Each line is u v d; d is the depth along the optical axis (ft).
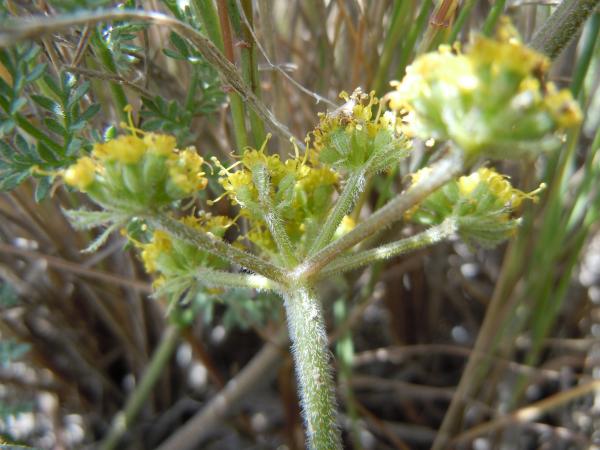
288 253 0.19
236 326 0.38
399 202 0.16
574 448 0.34
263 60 0.25
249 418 0.36
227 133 0.26
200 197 0.24
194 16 0.22
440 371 0.38
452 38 0.24
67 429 0.36
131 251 0.30
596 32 0.25
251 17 0.21
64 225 0.30
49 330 0.36
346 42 0.30
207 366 0.33
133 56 0.24
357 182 0.20
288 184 0.20
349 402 0.31
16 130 0.24
